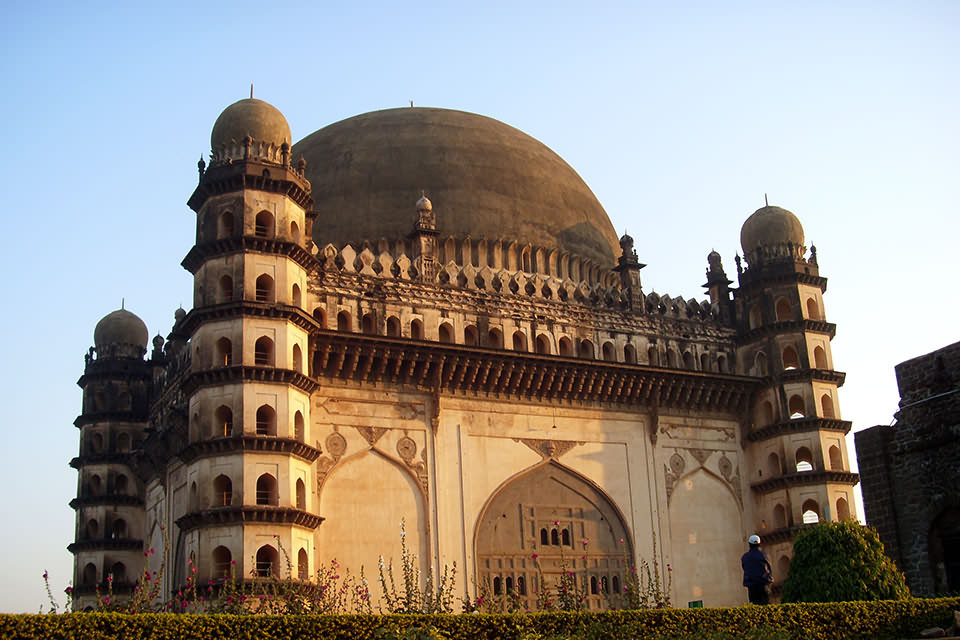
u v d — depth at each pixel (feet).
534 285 172.35
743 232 193.47
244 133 149.07
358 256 160.04
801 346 181.78
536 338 168.96
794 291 185.06
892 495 160.45
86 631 75.66
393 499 150.41
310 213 157.48
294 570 132.05
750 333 185.98
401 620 88.74
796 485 173.88
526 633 90.53
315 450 140.46
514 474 160.76
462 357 158.10
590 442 169.07
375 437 151.33
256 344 141.08
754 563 108.47
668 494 173.17
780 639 94.94
